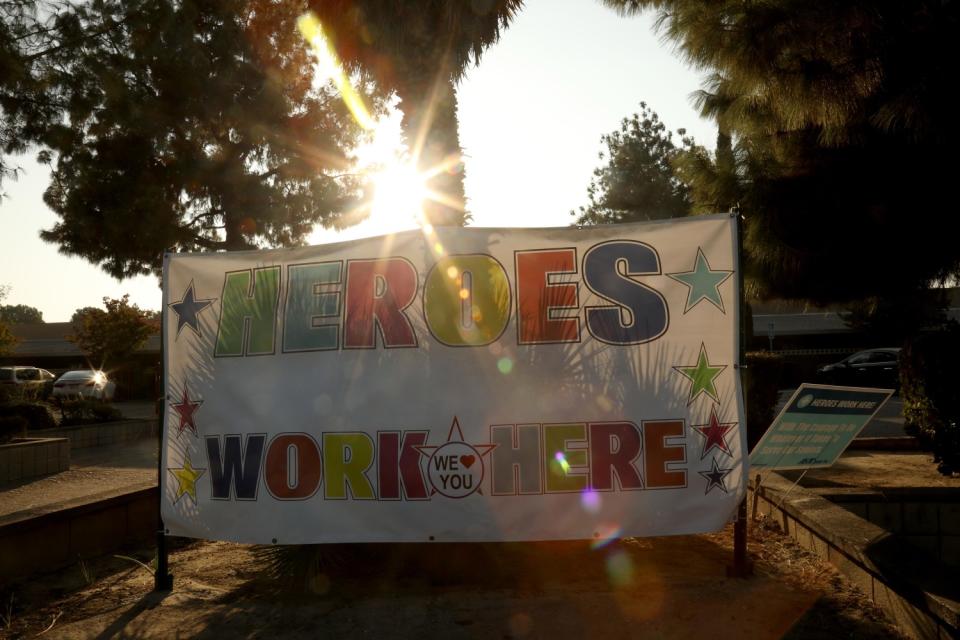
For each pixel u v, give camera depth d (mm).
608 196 29484
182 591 4887
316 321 5039
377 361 4926
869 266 7125
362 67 7969
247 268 5188
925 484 7355
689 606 4312
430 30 7219
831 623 4023
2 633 4258
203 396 5105
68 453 11781
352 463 4855
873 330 28750
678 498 4633
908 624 3850
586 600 4449
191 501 5020
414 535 4762
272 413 4992
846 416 5652
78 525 5750
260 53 19656
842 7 5867
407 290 4949
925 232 6551
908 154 6266
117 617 4457
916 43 5840
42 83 15797
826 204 6887
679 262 4746
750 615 4164
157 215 18500
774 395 9875
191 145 19422
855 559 4395
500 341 4816
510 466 4727
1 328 32344
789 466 5734
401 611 4383
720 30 6363
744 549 4754
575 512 4672
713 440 4645
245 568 5410
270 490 4926
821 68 6094
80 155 17562
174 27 16953
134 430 16312
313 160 20406
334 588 4848
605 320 4766
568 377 4746
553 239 4852
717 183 7543
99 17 16094
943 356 6555
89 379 30094
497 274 4867
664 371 4699
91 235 18359
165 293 5254
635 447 4664
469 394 4805
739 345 4656
